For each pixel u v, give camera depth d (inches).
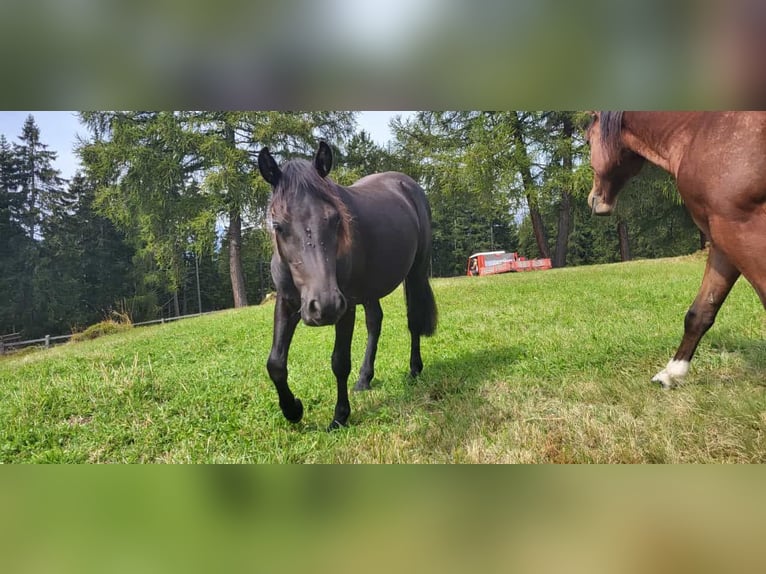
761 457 86.8
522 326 243.0
